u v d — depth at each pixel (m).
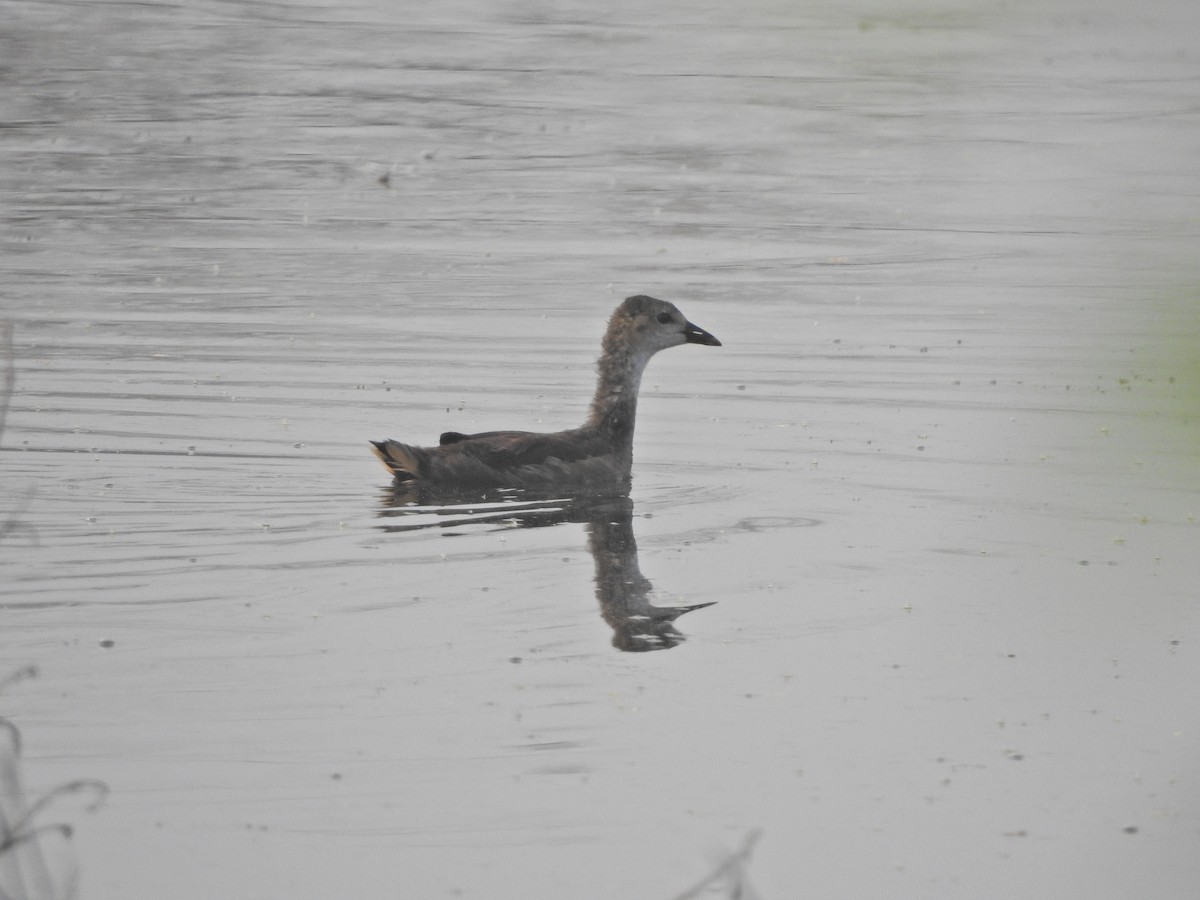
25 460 16.16
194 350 20.50
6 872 8.24
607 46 42.31
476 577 13.24
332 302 22.92
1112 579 13.40
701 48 42.56
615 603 12.70
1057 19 45.56
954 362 20.39
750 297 23.67
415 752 9.96
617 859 8.82
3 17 41.84
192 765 9.68
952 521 15.01
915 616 12.59
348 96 36.50
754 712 10.77
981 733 10.55
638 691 11.02
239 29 42.31
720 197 29.81
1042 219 28.03
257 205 28.53
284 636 11.75
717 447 17.56
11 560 13.27
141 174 30.19
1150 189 29.62
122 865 8.59
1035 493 15.48
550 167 31.70
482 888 8.47
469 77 38.69
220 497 15.27
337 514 14.98
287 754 9.87
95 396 18.50
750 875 8.78
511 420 18.23
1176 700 11.09
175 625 11.91
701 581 13.37
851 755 10.20
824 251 26.25
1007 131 34.72
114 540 13.86
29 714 10.29
